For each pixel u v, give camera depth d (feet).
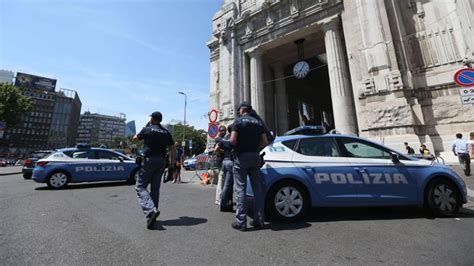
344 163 14.10
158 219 14.23
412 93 36.17
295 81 84.58
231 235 11.18
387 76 37.04
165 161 14.02
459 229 11.60
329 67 47.34
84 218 14.32
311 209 16.35
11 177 47.80
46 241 10.37
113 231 11.80
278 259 8.54
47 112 288.51
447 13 36.58
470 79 17.51
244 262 8.30
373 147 14.80
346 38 45.06
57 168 28.50
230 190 16.37
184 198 21.95
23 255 8.85
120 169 32.73
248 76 64.49
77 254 8.98
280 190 13.62
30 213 15.57
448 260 8.25
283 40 58.13
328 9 49.32
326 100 105.19
